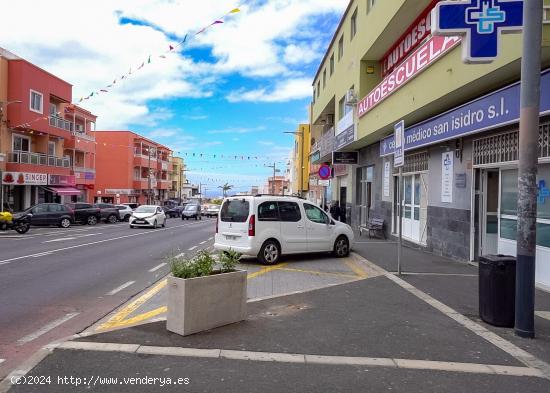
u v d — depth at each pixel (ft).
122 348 15.83
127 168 213.46
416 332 18.28
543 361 15.39
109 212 122.42
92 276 33.47
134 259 43.32
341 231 42.22
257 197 37.86
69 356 15.06
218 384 13.17
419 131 41.55
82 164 149.59
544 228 27.71
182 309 17.30
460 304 23.00
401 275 30.89
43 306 23.98
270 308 21.95
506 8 22.40
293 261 39.88
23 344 17.61
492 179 35.29
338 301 23.44
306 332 18.10
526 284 17.88
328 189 114.83
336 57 81.92
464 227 36.45
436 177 42.34
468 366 14.80
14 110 103.55
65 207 96.12
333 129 82.84
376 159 63.72
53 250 49.85
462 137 36.47
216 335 17.53
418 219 48.14
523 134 17.90
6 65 103.04
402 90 42.42
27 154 108.06
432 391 12.99
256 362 14.85
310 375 13.92
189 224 121.19
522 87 17.98
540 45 17.71
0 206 98.07
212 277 18.28
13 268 36.70
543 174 27.76
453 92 32.37
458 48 30.89
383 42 53.06
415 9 43.19
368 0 57.72
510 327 19.10
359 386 13.21
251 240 36.88
